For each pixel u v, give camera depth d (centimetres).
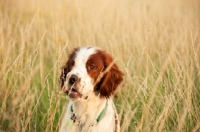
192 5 627
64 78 330
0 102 418
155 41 525
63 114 388
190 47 478
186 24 562
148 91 424
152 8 632
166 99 383
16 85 426
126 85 431
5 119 404
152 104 395
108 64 332
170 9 629
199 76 437
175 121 403
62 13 608
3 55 454
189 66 450
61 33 531
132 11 617
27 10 620
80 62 320
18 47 498
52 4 630
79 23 587
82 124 328
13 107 397
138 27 550
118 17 600
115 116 342
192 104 417
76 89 305
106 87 329
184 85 400
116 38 542
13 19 595
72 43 554
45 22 591
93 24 591
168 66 455
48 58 516
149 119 387
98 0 652
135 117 398
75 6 639
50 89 431
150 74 468
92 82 316
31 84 453
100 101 327
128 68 455
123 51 514
